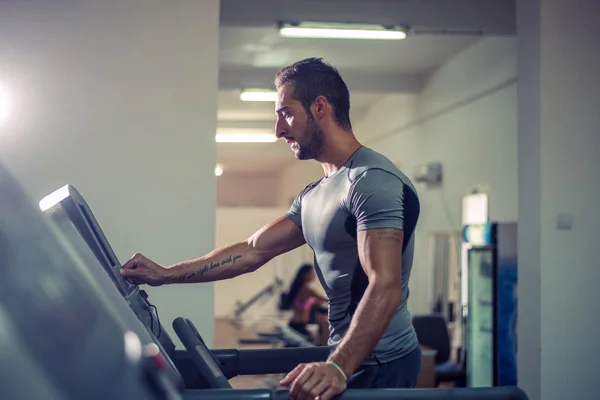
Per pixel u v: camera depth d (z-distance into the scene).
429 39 6.10
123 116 2.89
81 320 0.68
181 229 2.89
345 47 6.40
